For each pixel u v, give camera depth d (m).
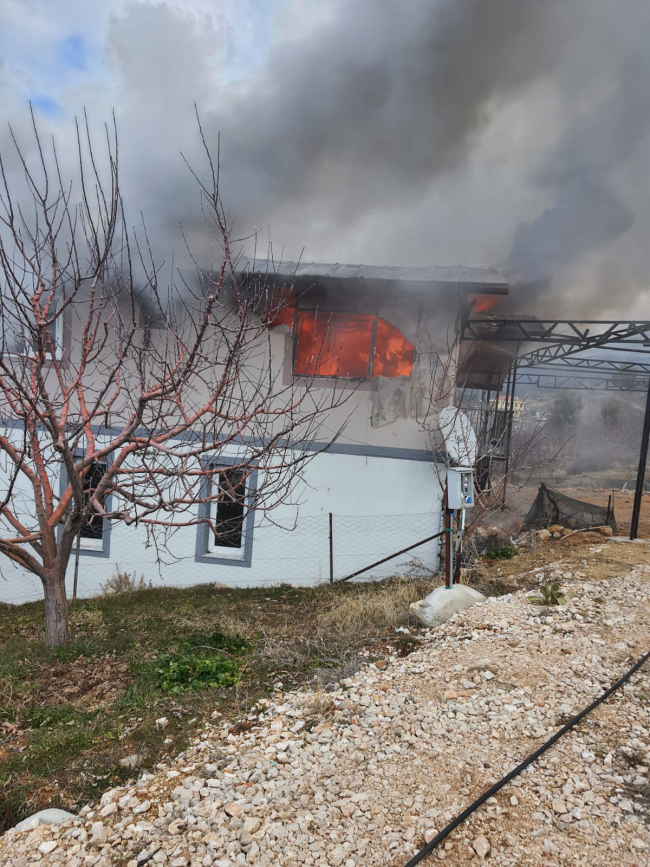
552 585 7.20
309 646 6.17
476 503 11.33
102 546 10.26
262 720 4.48
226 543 10.30
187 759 3.95
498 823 3.17
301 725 4.32
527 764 3.70
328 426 9.95
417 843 3.03
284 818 3.23
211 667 5.46
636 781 3.54
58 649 6.18
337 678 5.25
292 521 10.09
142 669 5.67
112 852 3.03
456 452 7.53
